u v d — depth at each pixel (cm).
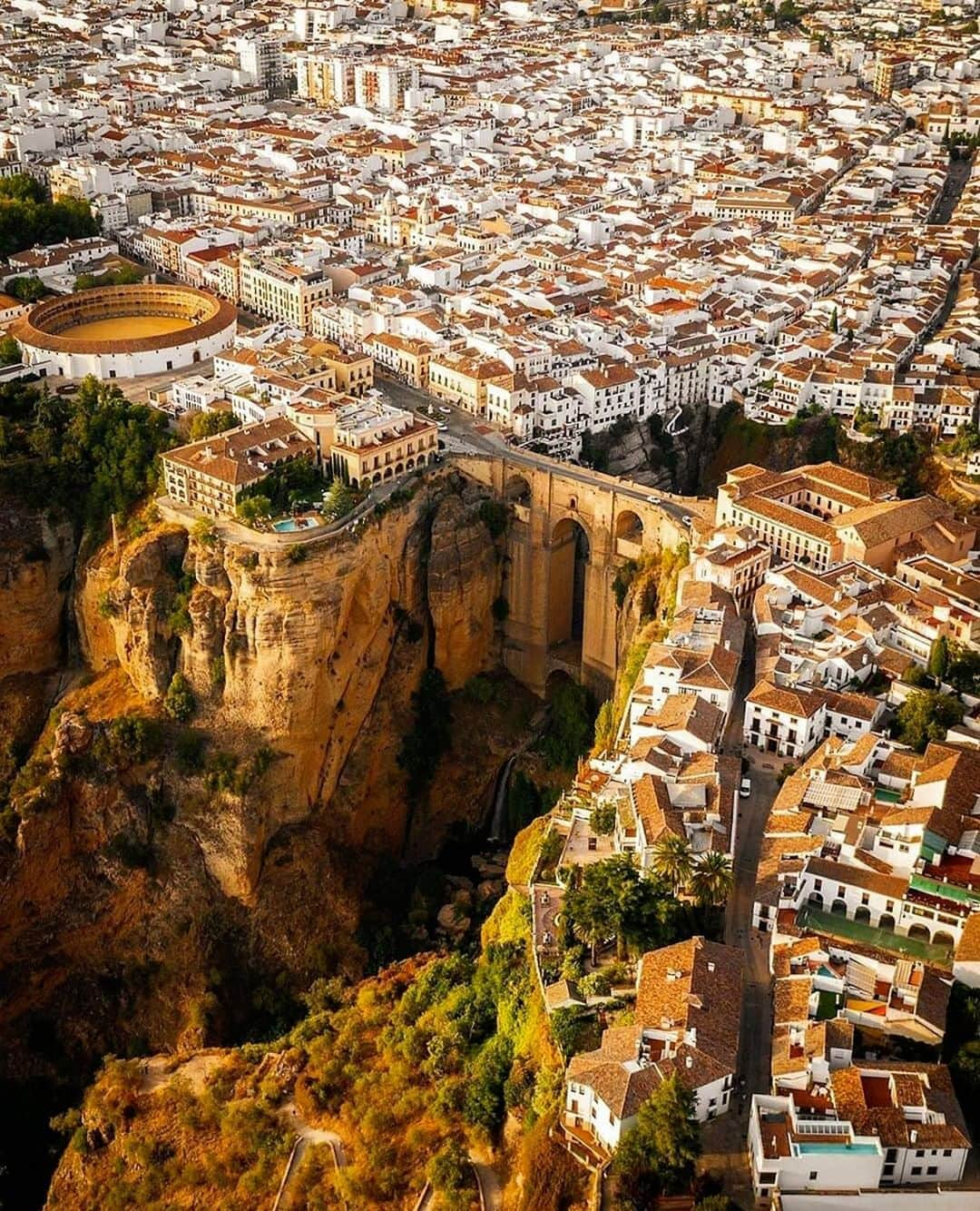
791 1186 16475
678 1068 17400
